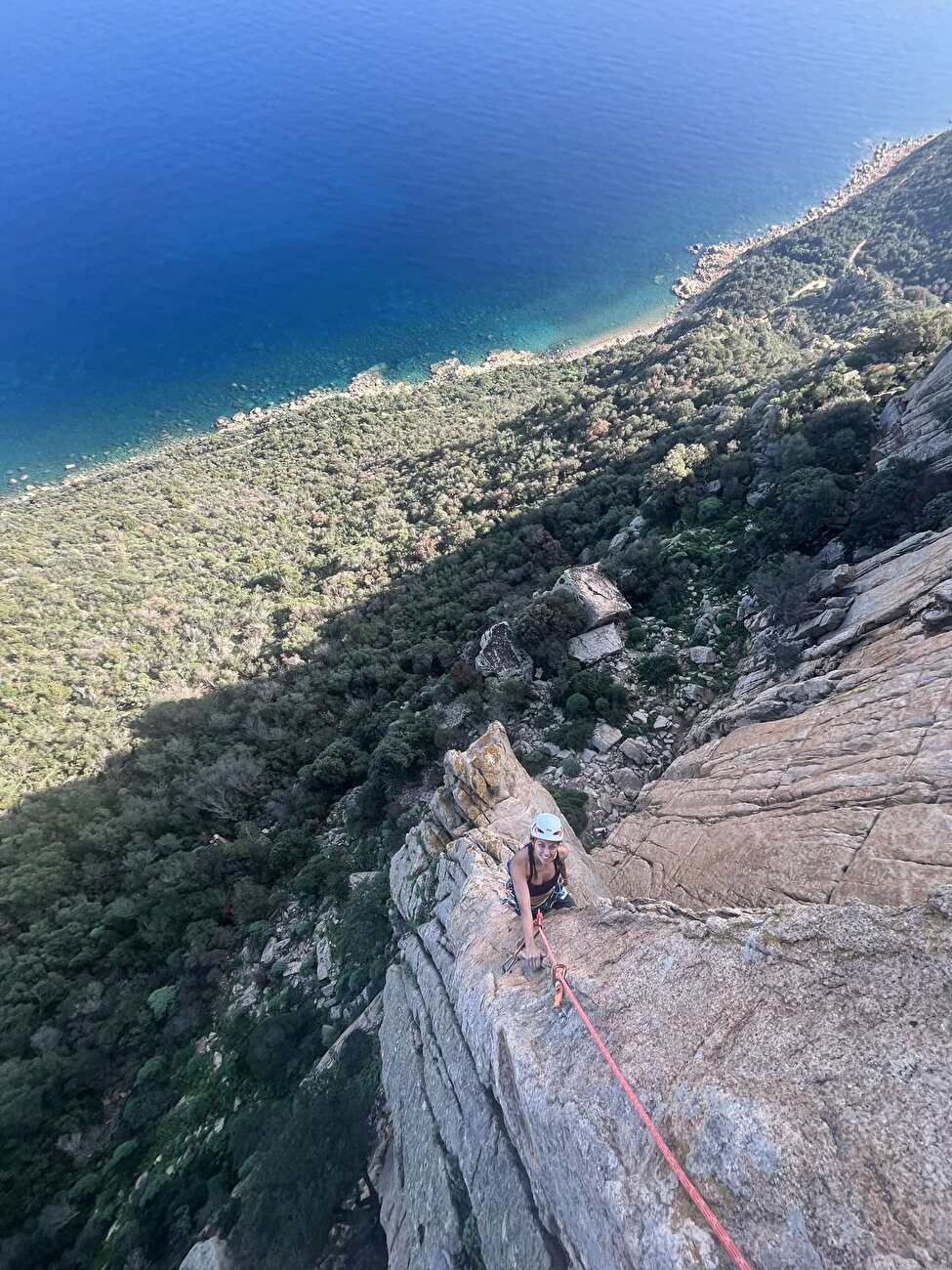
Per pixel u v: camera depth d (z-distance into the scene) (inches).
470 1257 350.6
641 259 5595.5
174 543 3555.6
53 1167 986.1
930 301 3292.3
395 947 904.3
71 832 1717.5
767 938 249.0
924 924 214.2
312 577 3083.2
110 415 5059.1
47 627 2861.7
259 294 6333.7
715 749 740.0
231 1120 885.8
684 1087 220.1
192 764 1902.1
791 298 4042.8
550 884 307.7
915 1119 172.7
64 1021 1197.7
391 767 1363.2
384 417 4453.7
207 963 1190.3
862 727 525.0
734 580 1428.4
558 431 3366.1
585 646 1402.6
